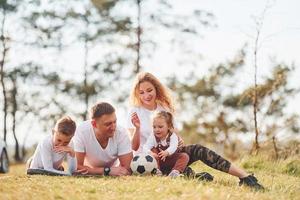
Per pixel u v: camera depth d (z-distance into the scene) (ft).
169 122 35.32
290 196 30.37
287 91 97.86
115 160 36.58
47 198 25.39
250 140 70.44
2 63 140.56
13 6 139.33
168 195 25.94
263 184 34.30
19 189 27.58
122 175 34.63
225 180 33.37
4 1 138.21
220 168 32.30
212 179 32.68
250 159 52.11
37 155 38.42
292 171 48.93
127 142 35.70
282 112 94.48
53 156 37.55
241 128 132.16
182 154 33.83
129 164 35.73
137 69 135.03
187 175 33.12
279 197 28.71
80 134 35.58
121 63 137.49
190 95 143.23
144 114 37.65
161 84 38.04
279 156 59.47
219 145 112.98
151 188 27.48
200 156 33.22
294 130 76.74
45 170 36.73
